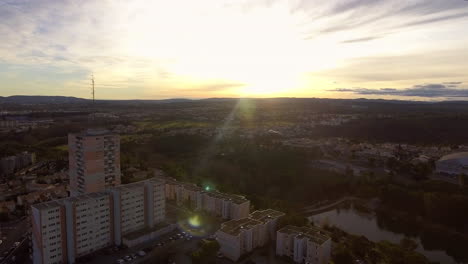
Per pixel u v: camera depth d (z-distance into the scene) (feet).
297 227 625.82
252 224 630.74
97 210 593.42
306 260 564.71
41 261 533.55
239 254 584.81
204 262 539.70
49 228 534.78
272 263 574.97
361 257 593.01
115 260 562.25
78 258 565.53
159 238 648.79
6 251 604.08
